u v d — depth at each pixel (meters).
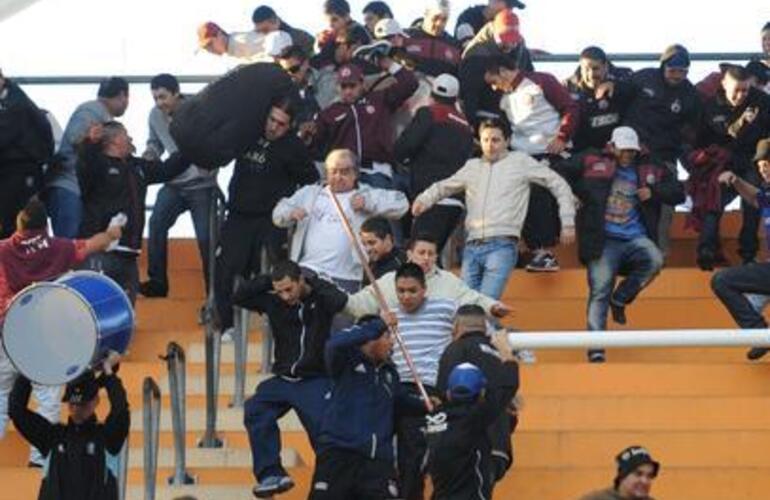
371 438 19.77
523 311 25.84
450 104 25.27
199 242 26.14
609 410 23.31
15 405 20.27
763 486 21.75
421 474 20.28
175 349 21.62
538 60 28.97
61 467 20.17
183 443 21.77
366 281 22.98
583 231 24.92
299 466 22.12
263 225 24.33
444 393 19.56
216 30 27.56
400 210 23.30
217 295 24.42
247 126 24.28
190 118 24.42
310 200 23.17
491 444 19.98
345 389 19.88
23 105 25.72
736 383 23.97
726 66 26.45
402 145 25.11
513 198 24.28
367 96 25.66
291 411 23.12
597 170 24.92
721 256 26.50
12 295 22.75
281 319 20.69
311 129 25.66
